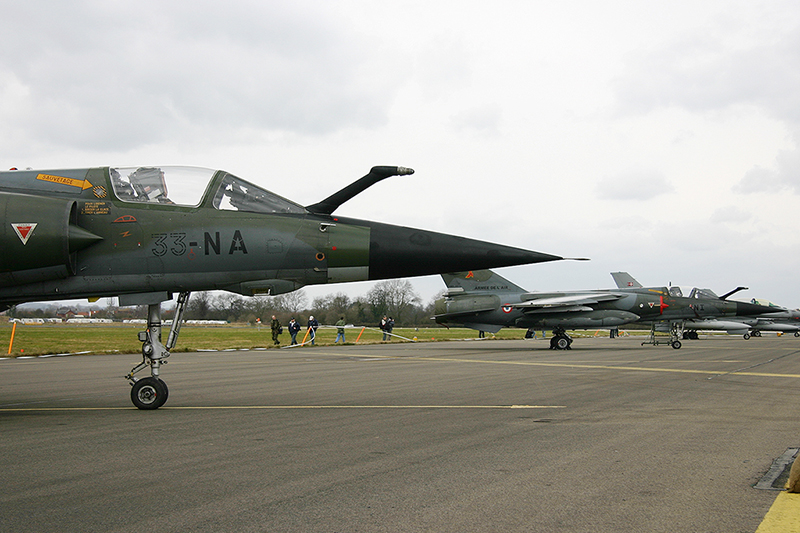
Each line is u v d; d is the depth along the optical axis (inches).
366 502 154.6
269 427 269.7
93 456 210.8
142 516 144.1
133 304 340.5
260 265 336.2
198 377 554.6
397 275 350.9
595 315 1178.0
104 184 345.1
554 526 135.7
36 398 397.1
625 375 549.6
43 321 4921.3
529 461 199.6
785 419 288.8
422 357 887.7
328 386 464.1
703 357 852.0
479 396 390.9
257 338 1764.3
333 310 3878.0
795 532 131.2
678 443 229.5
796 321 2193.7
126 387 470.3
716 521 138.6
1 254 310.5
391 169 351.3
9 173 349.1
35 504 154.0
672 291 1315.2
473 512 146.0
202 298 3678.6
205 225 336.5
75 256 329.7
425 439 239.0
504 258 352.5
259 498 158.4
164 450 220.4
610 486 168.9
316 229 341.7
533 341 1702.8
